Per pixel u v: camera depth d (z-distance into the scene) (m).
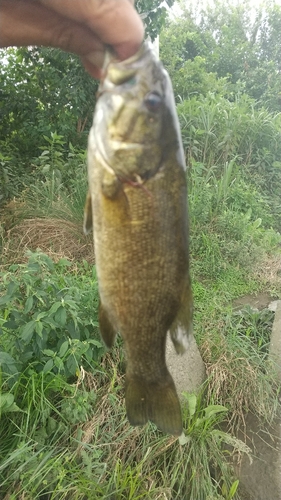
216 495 0.40
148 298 0.24
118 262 0.23
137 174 0.22
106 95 0.22
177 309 0.25
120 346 0.51
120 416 0.44
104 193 0.22
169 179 0.22
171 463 0.42
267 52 2.54
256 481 0.43
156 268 0.23
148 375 0.25
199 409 0.47
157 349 0.25
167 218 0.23
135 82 0.21
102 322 0.26
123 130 0.22
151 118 0.22
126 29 0.21
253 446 0.47
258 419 0.50
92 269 0.63
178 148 0.23
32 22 0.26
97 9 0.20
